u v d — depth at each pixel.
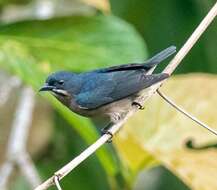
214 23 14.20
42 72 12.30
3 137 14.46
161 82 11.23
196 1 14.46
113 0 14.60
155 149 11.30
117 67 12.00
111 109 11.98
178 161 11.13
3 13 15.66
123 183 11.70
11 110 14.62
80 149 14.56
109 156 11.52
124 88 11.69
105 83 11.95
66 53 12.59
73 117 11.80
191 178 10.97
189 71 14.65
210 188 10.93
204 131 11.95
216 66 14.31
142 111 12.00
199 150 11.38
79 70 12.52
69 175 14.11
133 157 11.54
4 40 12.54
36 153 14.88
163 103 12.09
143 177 14.91
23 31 12.70
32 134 14.86
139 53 12.67
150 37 14.58
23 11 15.66
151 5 14.59
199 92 12.31
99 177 14.16
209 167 11.12
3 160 14.35
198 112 12.15
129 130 11.78
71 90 12.01
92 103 11.90
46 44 12.62
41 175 14.39
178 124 11.95
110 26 12.80
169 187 14.88
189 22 14.50
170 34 14.55
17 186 13.50
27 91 13.84
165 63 15.59
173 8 14.55
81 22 12.83
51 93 12.01
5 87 14.73
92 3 13.42
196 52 14.56
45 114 15.09
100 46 12.68
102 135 11.28
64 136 14.81
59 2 15.58
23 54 12.41
